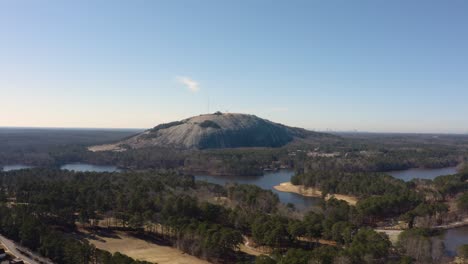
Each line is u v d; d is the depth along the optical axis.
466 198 175.25
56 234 114.00
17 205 138.00
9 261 100.44
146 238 132.25
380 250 106.19
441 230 151.38
